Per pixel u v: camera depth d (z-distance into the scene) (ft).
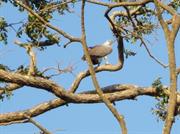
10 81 50.65
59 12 56.29
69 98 53.31
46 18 55.47
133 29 57.06
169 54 25.64
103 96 27.43
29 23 56.59
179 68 40.04
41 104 55.57
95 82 27.99
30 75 53.31
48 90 52.11
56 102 55.83
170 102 24.81
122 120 26.50
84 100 53.88
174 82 25.09
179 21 26.32
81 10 30.78
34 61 56.34
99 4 36.50
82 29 30.78
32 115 55.42
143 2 35.19
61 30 36.52
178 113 53.31
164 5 28.96
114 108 26.94
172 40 25.91
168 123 24.50
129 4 35.50
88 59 29.04
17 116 54.44
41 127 28.30
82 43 30.14
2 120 54.34
